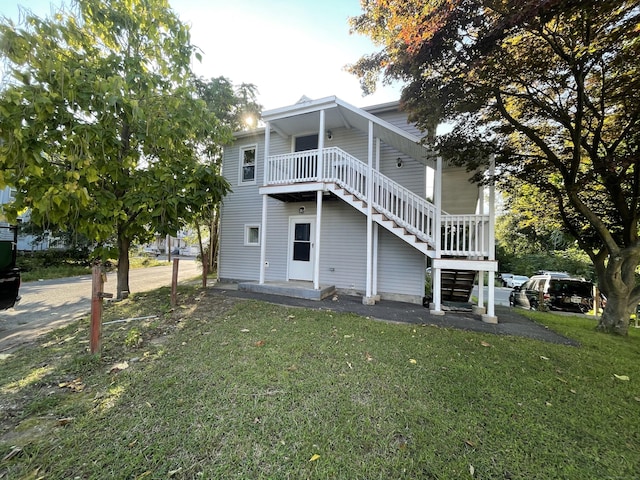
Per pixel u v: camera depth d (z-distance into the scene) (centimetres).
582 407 251
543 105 522
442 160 664
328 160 773
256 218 1041
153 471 171
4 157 420
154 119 597
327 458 182
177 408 235
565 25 405
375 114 867
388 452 189
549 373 320
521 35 443
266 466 176
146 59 669
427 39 441
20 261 1395
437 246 625
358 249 870
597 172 527
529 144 658
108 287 996
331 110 780
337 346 379
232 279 1063
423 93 508
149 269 1828
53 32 523
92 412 231
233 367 310
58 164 545
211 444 194
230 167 1091
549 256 2016
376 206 717
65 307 693
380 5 536
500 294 1596
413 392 267
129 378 288
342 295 818
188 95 668
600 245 695
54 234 1420
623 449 200
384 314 590
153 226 636
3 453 185
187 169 702
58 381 285
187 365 316
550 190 683
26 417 226
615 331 538
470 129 576
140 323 486
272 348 367
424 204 665
